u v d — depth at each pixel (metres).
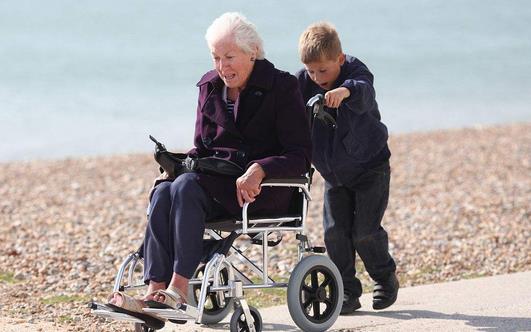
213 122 16.78
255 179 15.61
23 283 24.06
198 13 165.25
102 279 24.39
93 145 62.66
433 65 117.00
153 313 15.12
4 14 162.00
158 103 82.69
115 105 80.94
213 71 16.98
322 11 173.62
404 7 189.00
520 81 102.69
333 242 19.08
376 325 18.00
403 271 25.81
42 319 19.55
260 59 16.50
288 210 17.05
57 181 45.94
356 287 19.16
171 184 15.93
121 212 35.97
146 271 15.62
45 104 80.44
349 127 18.06
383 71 111.12
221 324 18.53
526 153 51.72
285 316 19.39
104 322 19.20
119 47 125.69
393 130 70.06
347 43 140.38
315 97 16.59
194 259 15.37
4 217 35.00
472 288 21.62
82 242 29.33
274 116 16.47
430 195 38.88
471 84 100.25
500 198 37.31
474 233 30.47
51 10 167.75
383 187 18.69
